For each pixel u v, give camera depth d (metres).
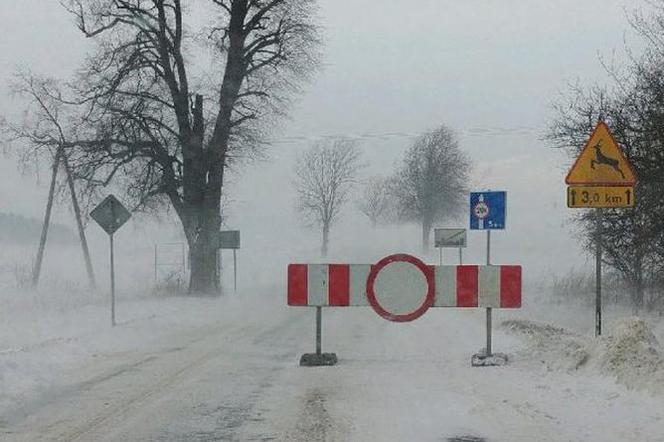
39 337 13.55
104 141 25.84
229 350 12.54
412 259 10.36
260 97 28.31
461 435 6.69
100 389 9.06
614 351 8.65
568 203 10.69
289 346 13.05
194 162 27.22
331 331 15.38
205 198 27.53
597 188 10.65
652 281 17.59
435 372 9.91
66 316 17.42
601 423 6.86
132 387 9.20
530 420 7.13
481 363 10.17
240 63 27.62
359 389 8.91
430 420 7.26
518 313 18.16
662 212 15.84
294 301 10.52
